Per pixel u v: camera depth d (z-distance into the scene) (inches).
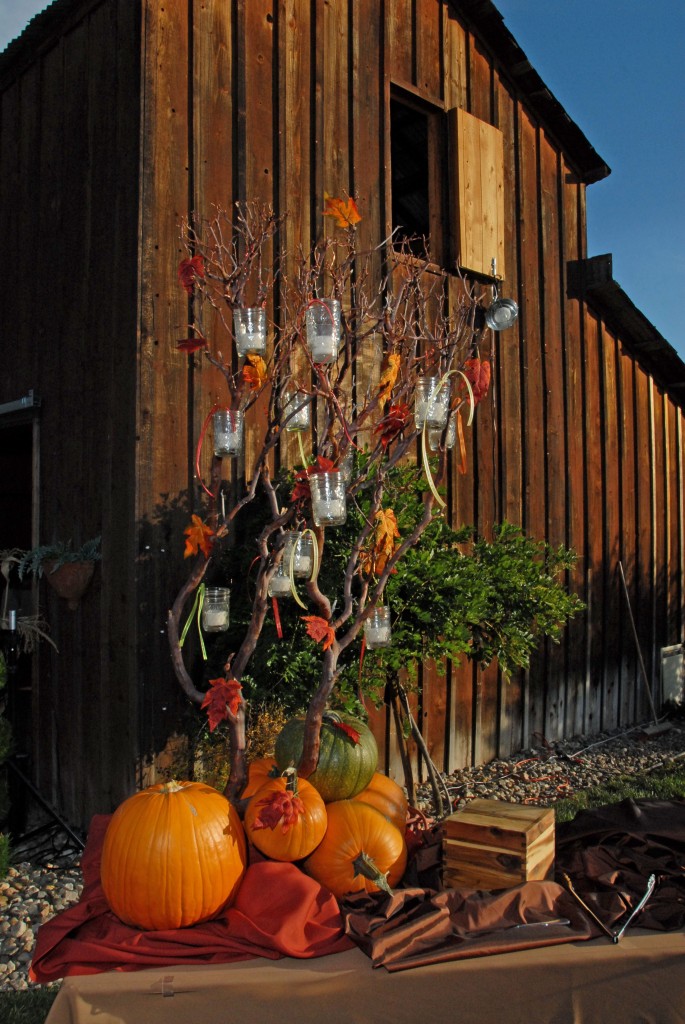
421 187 354.9
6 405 231.8
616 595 354.9
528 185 311.7
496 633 203.0
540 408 309.9
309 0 232.4
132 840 114.6
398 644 181.8
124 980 102.7
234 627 179.8
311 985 102.3
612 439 354.0
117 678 186.4
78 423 207.8
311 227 226.7
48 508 218.7
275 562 137.9
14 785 215.3
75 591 196.2
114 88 201.9
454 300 271.9
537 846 123.5
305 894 115.1
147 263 188.4
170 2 198.1
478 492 277.9
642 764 294.5
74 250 213.6
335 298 146.1
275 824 119.6
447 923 111.2
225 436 138.5
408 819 152.6
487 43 295.7
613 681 351.9
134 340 186.1
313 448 218.1
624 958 106.3
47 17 223.6
